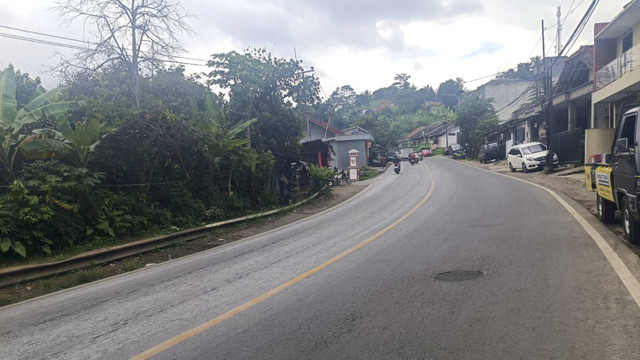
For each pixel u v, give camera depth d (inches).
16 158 459.2
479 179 956.6
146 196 539.2
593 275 233.1
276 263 332.8
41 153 446.9
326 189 951.6
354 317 196.2
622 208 326.0
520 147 1111.0
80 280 344.8
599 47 883.4
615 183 331.0
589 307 187.6
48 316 243.6
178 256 435.8
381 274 267.9
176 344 180.2
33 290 328.2
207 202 636.1
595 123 901.8
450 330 173.5
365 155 1852.9
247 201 716.7
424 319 187.2
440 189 811.4
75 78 567.5
